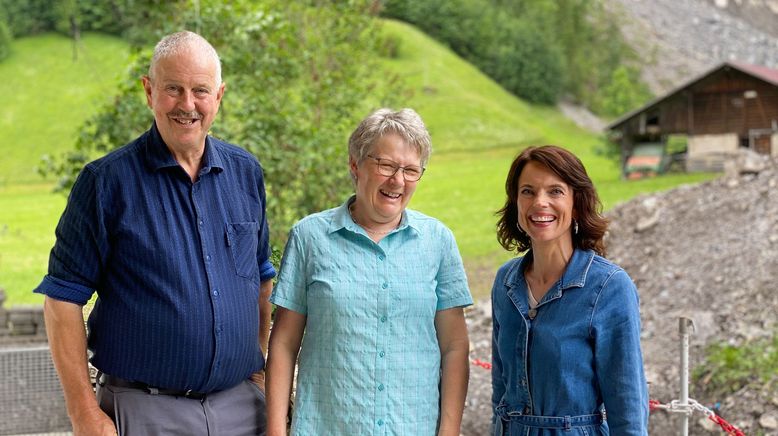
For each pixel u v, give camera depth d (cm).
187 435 325
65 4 7444
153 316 316
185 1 986
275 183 958
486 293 1591
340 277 321
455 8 9700
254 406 345
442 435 327
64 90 6412
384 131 315
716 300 967
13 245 2498
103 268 322
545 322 318
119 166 321
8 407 841
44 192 4188
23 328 1100
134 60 950
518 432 323
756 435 713
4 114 5938
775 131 3844
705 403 779
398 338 319
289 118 952
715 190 1264
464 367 335
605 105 7456
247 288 336
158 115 321
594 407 316
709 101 3950
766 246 1029
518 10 11619
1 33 7000
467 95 7250
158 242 318
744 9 18525
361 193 322
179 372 321
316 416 319
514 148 5856
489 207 3003
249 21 966
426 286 325
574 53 10962
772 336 845
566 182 319
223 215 333
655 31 14762
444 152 5597
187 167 329
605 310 310
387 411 316
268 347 335
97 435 313
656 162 3881
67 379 315
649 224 1244
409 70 7744
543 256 326
